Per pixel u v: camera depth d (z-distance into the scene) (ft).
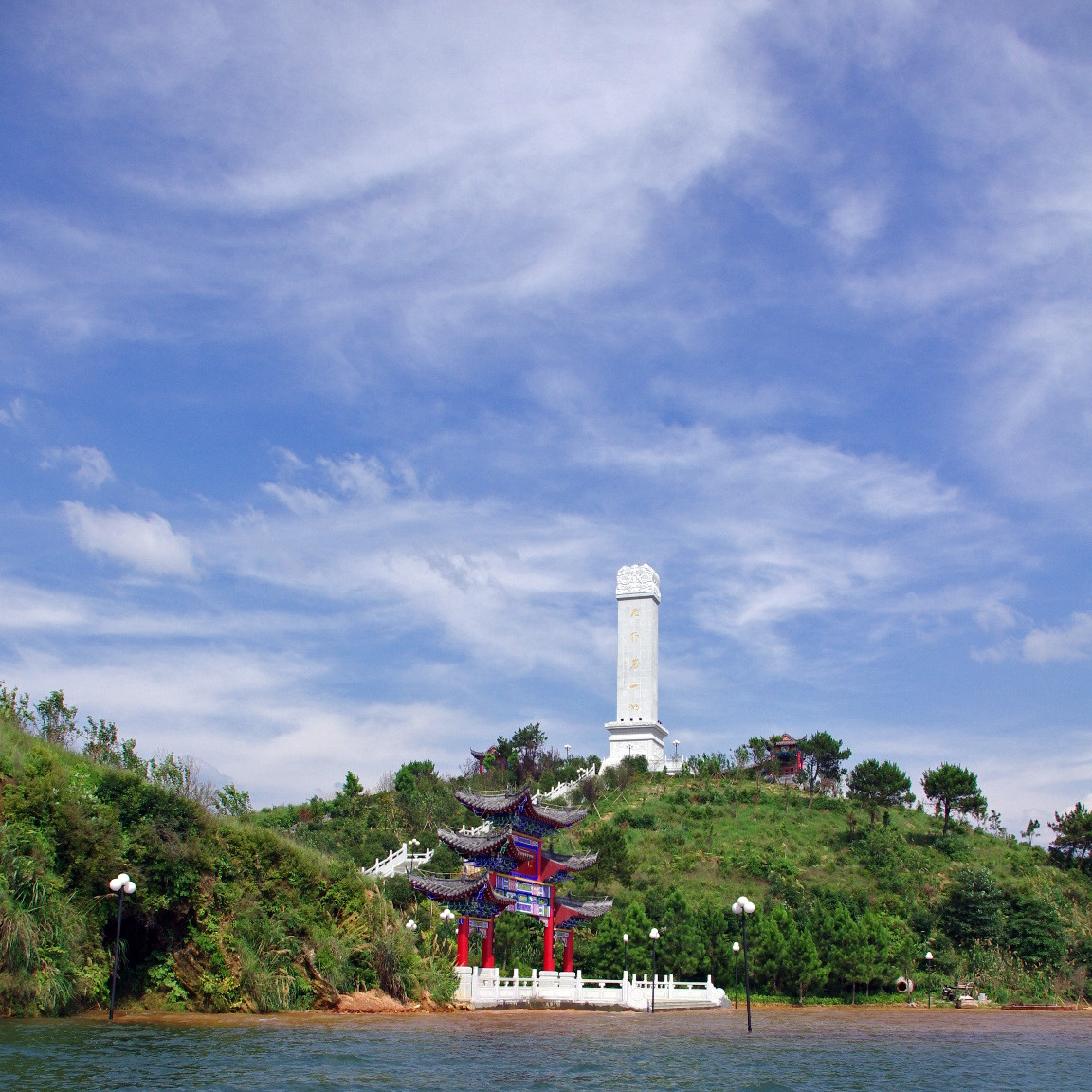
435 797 407.44
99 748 184.34
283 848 180.24
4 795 144.46
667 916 275.39
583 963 261.44
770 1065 133.69
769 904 310.04
